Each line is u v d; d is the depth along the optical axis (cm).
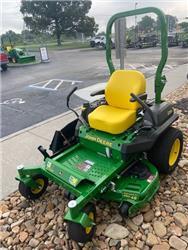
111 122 280
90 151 314
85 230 237
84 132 310
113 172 269
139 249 240
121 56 523
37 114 605
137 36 2800
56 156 304
